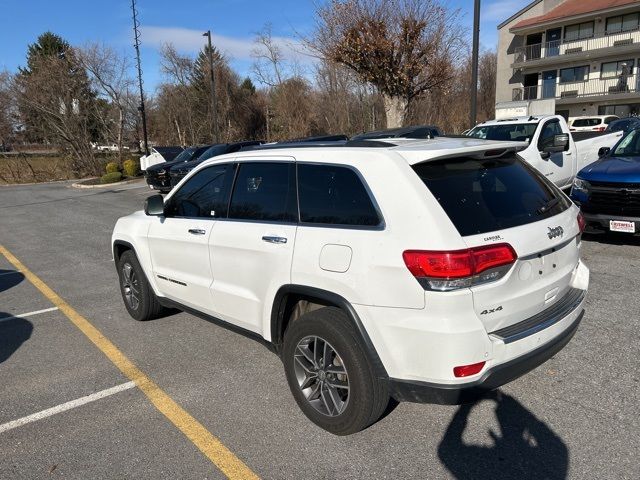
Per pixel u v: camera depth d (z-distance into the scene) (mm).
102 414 3549
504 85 41812
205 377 4012
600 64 36000
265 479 2799
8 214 15570
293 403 3561
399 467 2824
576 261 3328
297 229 3207
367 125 29000
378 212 2830
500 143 3191
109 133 35844
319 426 3227
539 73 39375
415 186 2758
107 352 4578
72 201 18312
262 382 3883
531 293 2836
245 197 3717
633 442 2900
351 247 2861
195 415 3471
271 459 2961
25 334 5137
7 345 4871
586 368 3740
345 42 14820
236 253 3643
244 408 3525
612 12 34094
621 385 3488
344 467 2852
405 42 14578
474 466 2799
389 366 2773
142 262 4891
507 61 41344
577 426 3080
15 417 3562
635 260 6324
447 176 2900
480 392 2656
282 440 3133
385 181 2852
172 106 45531
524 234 2793
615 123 18406
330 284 2943
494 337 2678
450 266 2525
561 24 37094
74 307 5941
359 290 2801
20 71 36844
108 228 11719
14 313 5832
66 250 9422
